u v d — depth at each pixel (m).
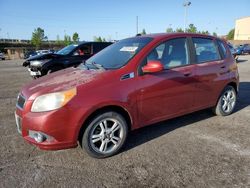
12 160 3.49
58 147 3.17
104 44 10.74
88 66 4.08
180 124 4.78
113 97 3.35
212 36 4.96
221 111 5.11
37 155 3.63
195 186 2.85
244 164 3.29
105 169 3.25
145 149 3.78
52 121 3.06
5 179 3.04
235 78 5.21
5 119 5.21
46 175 3.12
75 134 3.19
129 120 3.70
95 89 3.27
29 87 3.56
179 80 4.09
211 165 3.28
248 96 6.98
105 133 3.46
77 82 3.33
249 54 30.95
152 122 3.91
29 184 2.94
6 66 20.36
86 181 2.99
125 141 3.68
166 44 4.07
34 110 3.15
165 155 3.58
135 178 3.04
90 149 3.38
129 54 3.83
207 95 4.68
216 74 4.75
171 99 4.04
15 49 49.03
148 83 3.69
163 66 3.77
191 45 4.42
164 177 3.04
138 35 4.73
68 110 3.10
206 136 4.21
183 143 3.95
